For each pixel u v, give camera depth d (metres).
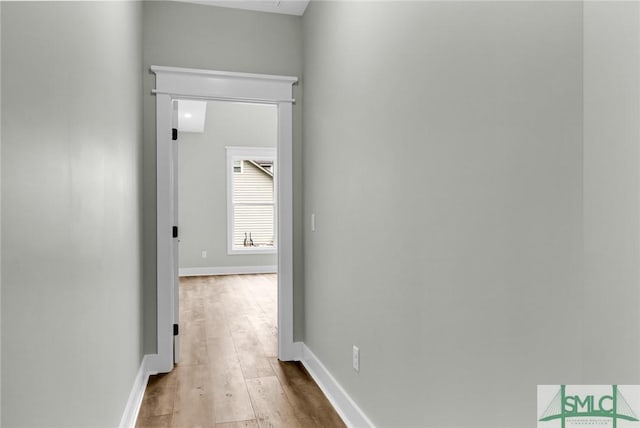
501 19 1.13
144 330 2.90
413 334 1.61
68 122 1.17
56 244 1.07
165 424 2.22
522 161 1.05
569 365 0.92
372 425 1.97
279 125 3.18
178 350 3.13
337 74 2.41
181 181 7.45
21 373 0.86
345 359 2.31
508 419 1.12
